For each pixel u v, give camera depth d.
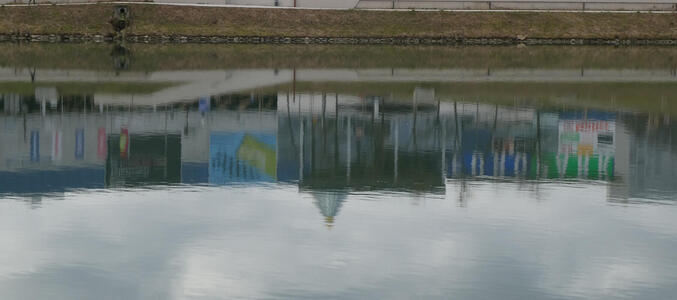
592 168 42.56
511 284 27.03
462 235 31.31
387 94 64.75
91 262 28.59
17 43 96.50
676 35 109.38
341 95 64.12
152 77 71.06
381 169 41.62
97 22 101.81
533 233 31.62
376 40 103.56
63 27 100.56
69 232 31.38
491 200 36.03
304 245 30.17
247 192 37.19
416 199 36.03
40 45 94.75
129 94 62.66
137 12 103.00
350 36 103.25
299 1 108.94
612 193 37.31
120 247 29.86
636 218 33.53
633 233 31.73
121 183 38.56
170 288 26.55
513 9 112.50
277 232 31.53
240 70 76.38
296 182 39.00
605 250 29.94
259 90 65.81
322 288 26.62
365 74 75.31
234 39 101.25
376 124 53.56
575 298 26.11
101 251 29.50
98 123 52.22
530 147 47.50
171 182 38.94
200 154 44.66
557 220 33.22
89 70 74.19
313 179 39.44
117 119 53.78
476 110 58.56
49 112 54.97
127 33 100.25
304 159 44.09
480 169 42.06
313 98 62.56
